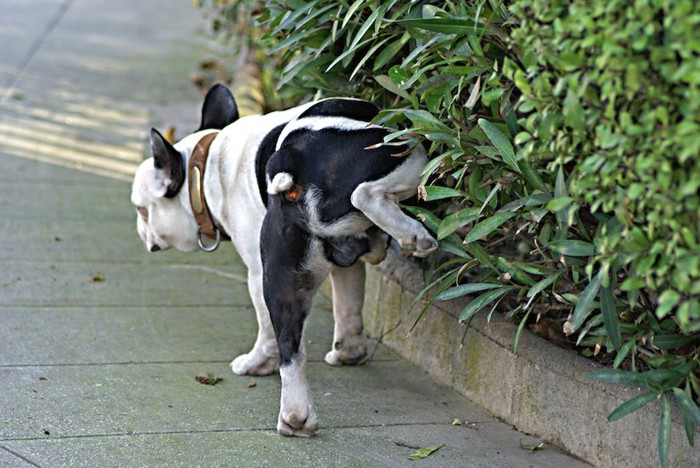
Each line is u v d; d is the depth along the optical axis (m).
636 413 3.92
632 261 3.25
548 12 3.06
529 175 3.70
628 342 3.76
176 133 9.77
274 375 5.07
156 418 4.46
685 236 2.85
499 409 4.66
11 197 7.86
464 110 4.15
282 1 4.98
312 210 4.14
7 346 5.22
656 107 2.87
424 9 4.00
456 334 4.98
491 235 4.62
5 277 6.28
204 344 5.47
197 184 4.95
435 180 4.16
